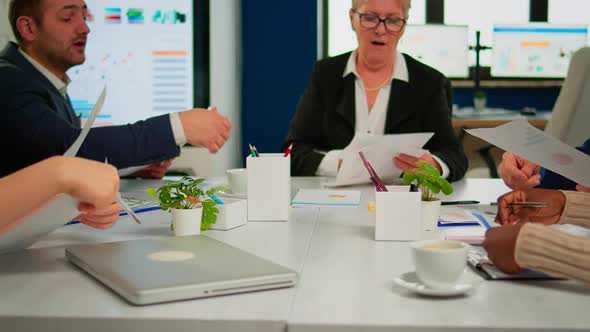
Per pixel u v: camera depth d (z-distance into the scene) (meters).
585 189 1.42
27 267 0.94
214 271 0.83
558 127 2.25
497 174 3.79
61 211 0.94
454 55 4.44
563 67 4.52
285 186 1.31
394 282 0.83
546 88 4.64
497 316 0.71
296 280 0.83
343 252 1.03
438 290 0.77
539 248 0.82
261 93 4.10
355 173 1.85
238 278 0.80
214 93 3.28
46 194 0.86
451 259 0.77
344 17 4.58
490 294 0.80
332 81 2.49
